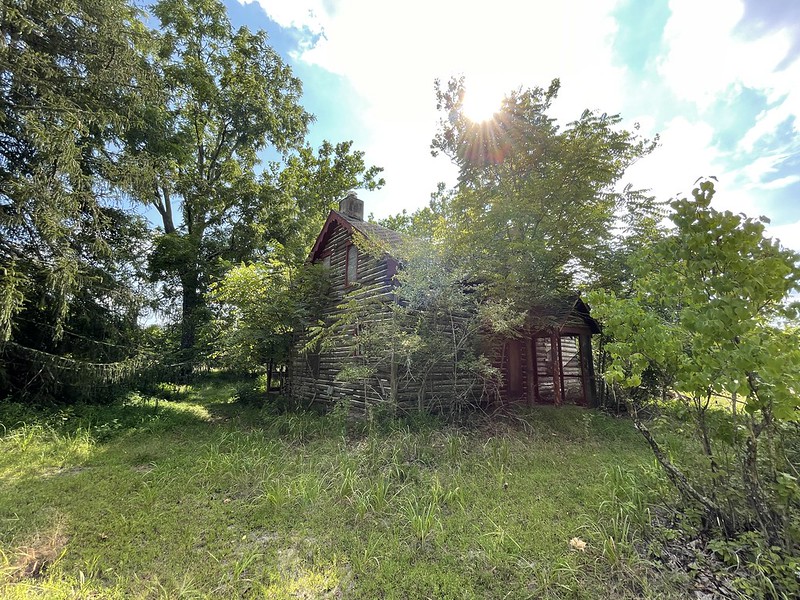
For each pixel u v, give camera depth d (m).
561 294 9.57
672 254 3.19
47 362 8.32
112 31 8.52
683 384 3.13
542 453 5.98
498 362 10.75
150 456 6.06
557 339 11.77
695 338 3.03
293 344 12.59
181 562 3.16
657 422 4.05
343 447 6.31
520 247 8.28
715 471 3.37
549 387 12.92
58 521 3.80
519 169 9.95
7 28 7.32
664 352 3.23
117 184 9.02
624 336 3.41
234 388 14.62
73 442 6.59
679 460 4.30
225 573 3.00
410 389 8.41
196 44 17.41
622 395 3.87
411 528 3.69
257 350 11.21
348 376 7.86
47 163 7.47
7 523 3.73
